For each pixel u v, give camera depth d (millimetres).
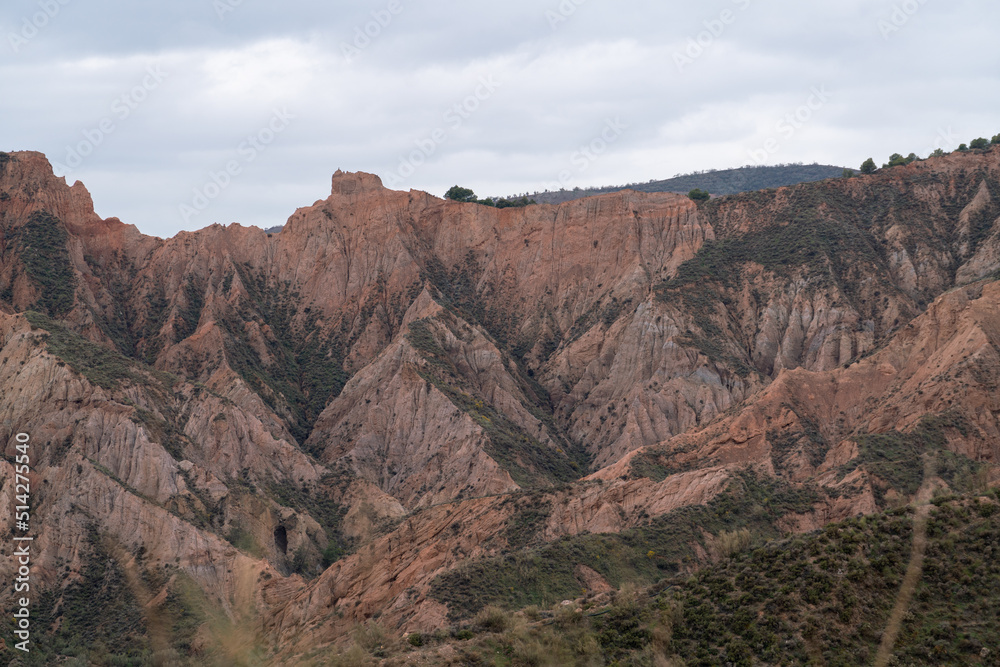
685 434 122625
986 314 118500
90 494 109750
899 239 169500
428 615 75000
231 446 131250
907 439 104000
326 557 116750
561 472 139000
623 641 59156
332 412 158875
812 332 154375
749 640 56000
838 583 57188
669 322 157875
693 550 86312
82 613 96688
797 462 112438
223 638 54500
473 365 165375
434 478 133375
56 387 121562
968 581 54781
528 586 78625
